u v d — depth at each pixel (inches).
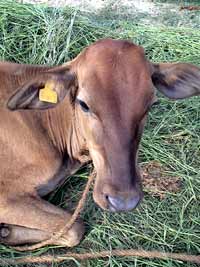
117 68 39.9
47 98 43.5
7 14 70.2
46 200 53.6
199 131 61.4
